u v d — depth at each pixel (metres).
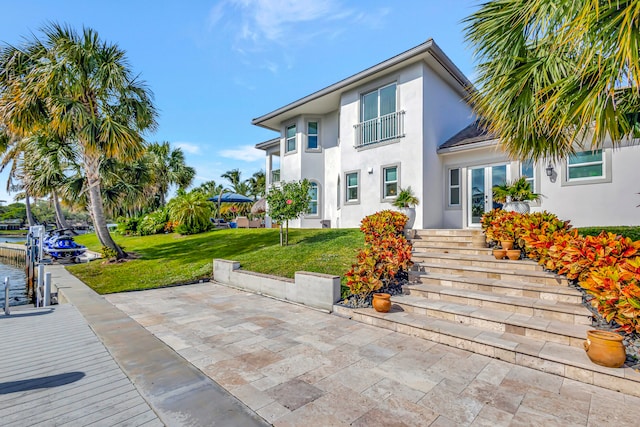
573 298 4.67
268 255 9.71
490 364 3.74
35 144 12.66
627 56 3.00
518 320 4.37
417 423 2.62
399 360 3.85
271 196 10.88
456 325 4.63
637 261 3.60
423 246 8.16
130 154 11.52
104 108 11.27
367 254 6.21
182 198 19.48
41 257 13.12
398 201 10.13
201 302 6.84
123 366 3.66
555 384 3.26
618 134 4.50
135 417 2.71
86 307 6.31
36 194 14.35
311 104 14.52
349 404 2.90
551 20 3.72
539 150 5.09
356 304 5.84
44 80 9.75
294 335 4.75
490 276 5.90
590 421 2.63
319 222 15.45
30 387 3.20
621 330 3.64
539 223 6.39
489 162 10.59
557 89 3.97
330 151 15.41
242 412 2.77
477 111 5.32
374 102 12.26
